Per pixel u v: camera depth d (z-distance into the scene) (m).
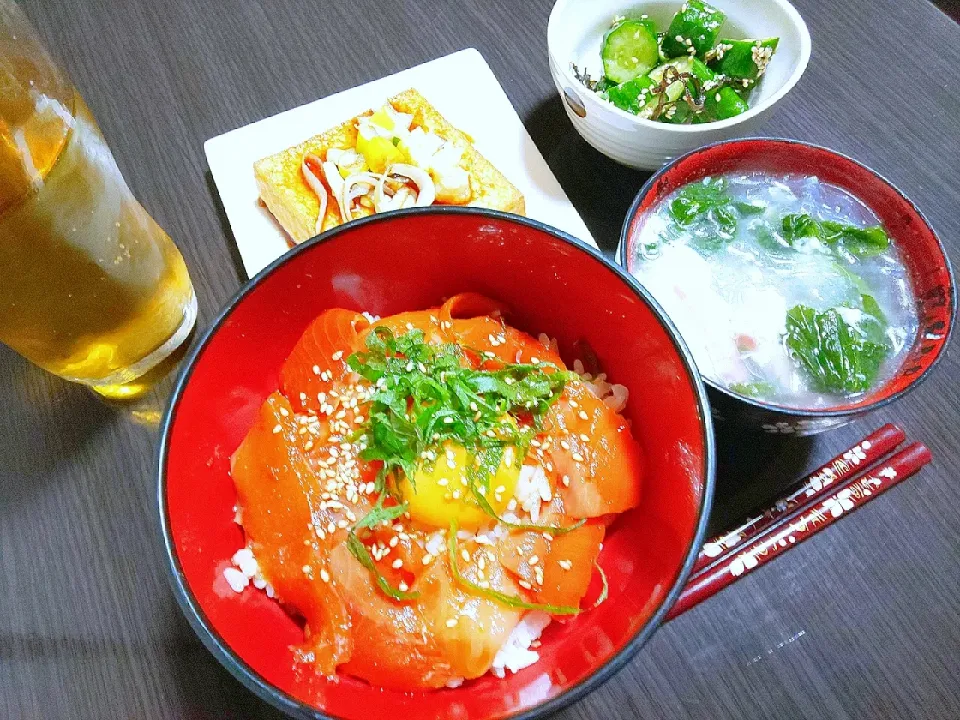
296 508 0.23
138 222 0.26
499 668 0.23
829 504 0.27
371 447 0.24
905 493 0.28
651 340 0.23
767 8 0.33
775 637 0.25
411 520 0.24
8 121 0.22
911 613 0.26
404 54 0.38
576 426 0.25
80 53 0.37
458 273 0.27
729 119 0.30
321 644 0.22
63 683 0.25
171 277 0.28
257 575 0.23
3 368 0.30
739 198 0.30
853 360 0.27
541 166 0.34
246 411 0.26
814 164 0.29
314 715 0.19
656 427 0.24
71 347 0.26
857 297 0.28
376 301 0.27
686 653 0.25
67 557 0.26
